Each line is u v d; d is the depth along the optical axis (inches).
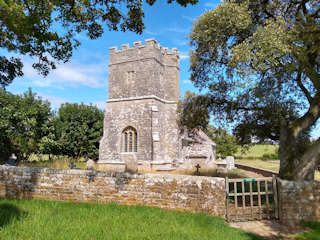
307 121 362.3
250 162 1422.2
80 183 360.5
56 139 965.8
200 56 477.4
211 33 414.0
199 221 279.0
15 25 250.4
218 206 316.2
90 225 241.9
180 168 861.8
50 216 265.6
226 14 388.5
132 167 503.8
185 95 576.4
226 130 575.2
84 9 333.1
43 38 320.8
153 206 331.3
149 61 927.7
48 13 288.2
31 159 875.4
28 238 201.3
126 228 241.4
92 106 1219.9
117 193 346.6
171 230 242.8
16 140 714.2
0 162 711.7
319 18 366.0
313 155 335.3
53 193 366.6
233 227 287.7
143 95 922.1
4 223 229.0
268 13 426.9
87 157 1153.4
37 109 806.5
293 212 308.8
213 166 900.6
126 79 963.3
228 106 511.8
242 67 361.1
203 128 590.9
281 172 357.4
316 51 338.6
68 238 205.2
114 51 997.8
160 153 910.4
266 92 394.6
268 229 285.6
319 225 292.2
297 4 419.5
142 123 906.7
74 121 1143.6
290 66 340.8
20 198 366.0
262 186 490.9
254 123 509.0
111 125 959.0
